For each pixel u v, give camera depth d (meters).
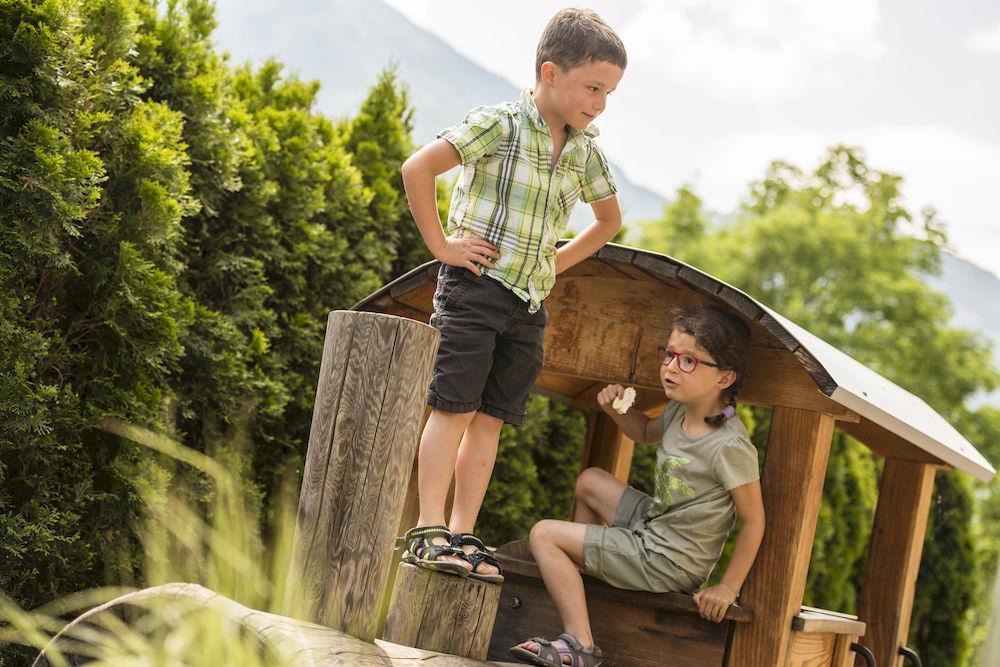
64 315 3.68
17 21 3.34
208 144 4.22
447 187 6.03
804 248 29.31
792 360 3.16
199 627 1.96
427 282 3.37
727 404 3.20
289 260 4.71
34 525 3.29
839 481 7.71
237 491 3.90
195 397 4.14
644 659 3.12
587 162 3.00
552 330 3.57
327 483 2.25
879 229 30.06
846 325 28.61
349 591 2.18
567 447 6.22
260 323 4.50
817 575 7.58
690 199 33.66
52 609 3.23
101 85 3.60
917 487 4.35
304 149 4.84
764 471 3.16
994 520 24.59
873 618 4.35
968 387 27.41
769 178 32.88
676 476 3.11
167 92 4.18
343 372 2.28
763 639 3.04
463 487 2.89
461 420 2.73
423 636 2.42
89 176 3.41
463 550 2.63
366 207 5.21
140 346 3.69
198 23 4.74
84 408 3.57
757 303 3.00
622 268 3.33
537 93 2.85
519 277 2.78
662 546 3.06
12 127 3.38
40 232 3.29
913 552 4.36
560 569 3.07
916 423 3.57
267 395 4.41
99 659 2.12
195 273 4.29
